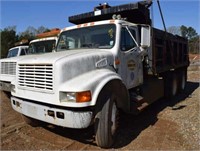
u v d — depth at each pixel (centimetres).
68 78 384
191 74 1714
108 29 502
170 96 830
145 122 567
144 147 422
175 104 757
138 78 565
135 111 507
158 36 701
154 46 658
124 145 432
